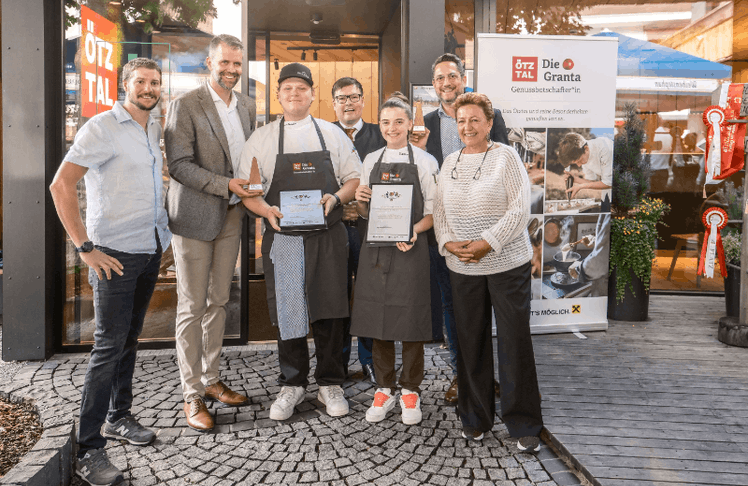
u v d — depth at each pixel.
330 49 8.05
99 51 4.18
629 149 5.04
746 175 4.28
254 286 6.08
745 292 4.29
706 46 6.30
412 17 4.64
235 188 2.85
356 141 3.71
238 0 4.29
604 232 4.59
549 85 4.38
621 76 6.09
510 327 2.54
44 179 3.98
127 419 2.82
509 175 2.53
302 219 2.89
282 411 3.02
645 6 6.12
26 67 3.95
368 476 2.44
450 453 2.65
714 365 3.80
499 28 5.95
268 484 2.38
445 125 3.55
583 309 4.64
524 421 2.63
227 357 4.10
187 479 2.42
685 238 6.41
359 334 2.96
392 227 2.82
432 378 3.63
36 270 4.00
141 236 2.49
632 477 2.31
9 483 2.03
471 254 2.49
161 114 4.28
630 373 3.63
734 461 2.46
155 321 4.34
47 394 3.34
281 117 3.07
